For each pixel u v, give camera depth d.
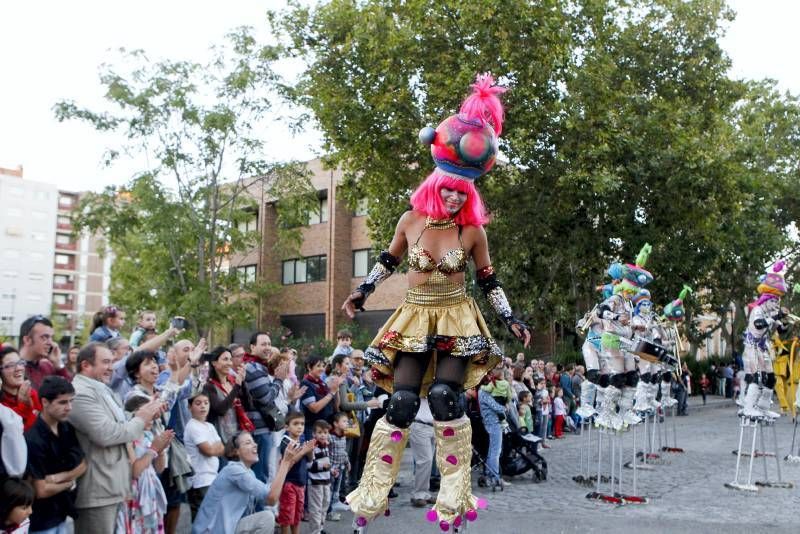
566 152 18.36
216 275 25.52
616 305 10.36
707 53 22.89
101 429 5.41
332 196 33.22
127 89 21.05
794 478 11.88
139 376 6.77
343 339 10.77
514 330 3.91
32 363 6.53
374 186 19.69
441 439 3.79
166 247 24.48
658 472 12.49
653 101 20.80
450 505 3.66
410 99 17.64
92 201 22.67
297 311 34.66
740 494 10.43
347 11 17.98
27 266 76.12
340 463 8.76
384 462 3.79
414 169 18.88
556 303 27.23
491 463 10.66
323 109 18.05
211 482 6.99
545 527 8.28
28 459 4.98
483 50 16.94
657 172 19.09
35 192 77.50
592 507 9.48
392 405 3.75
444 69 17.05
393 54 17.16
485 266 4.06
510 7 16.81
